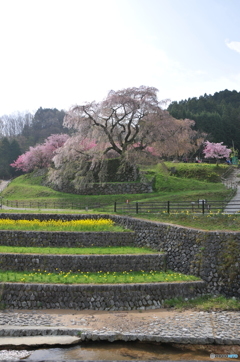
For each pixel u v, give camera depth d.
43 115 111.56
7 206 34.62
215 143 58.50
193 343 10.88
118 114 36.56
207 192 32.16
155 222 20.14
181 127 40.62
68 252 17.36
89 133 35.94
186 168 43.19
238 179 40.44
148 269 17.00
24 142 95.00
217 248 15.77
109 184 37.62
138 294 14.05
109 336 11.09
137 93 35.47
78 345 10.93
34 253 17.02
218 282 15.06
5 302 13.71
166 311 13.59
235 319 12.54
